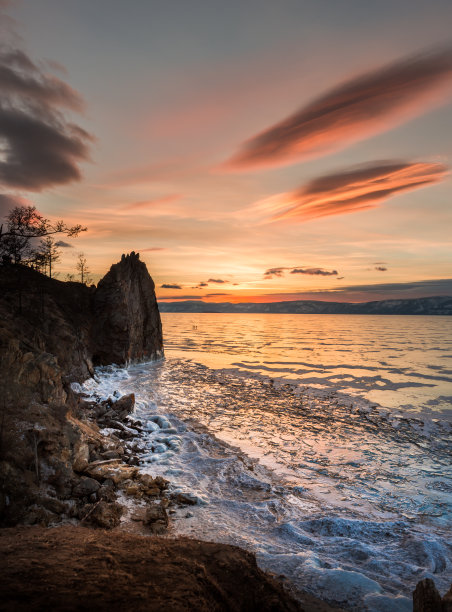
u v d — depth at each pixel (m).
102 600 5.44
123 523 12.00
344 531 12.96
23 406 14.29
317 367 65.75
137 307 62.50
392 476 19.98
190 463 19.30
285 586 8.92
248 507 14.27
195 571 7.05
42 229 43.19
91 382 39.00
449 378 55.31
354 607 8.23
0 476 11.29
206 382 47.69
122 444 20.73
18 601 5.14
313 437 26.64
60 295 50.12
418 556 11.30
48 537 8.48
